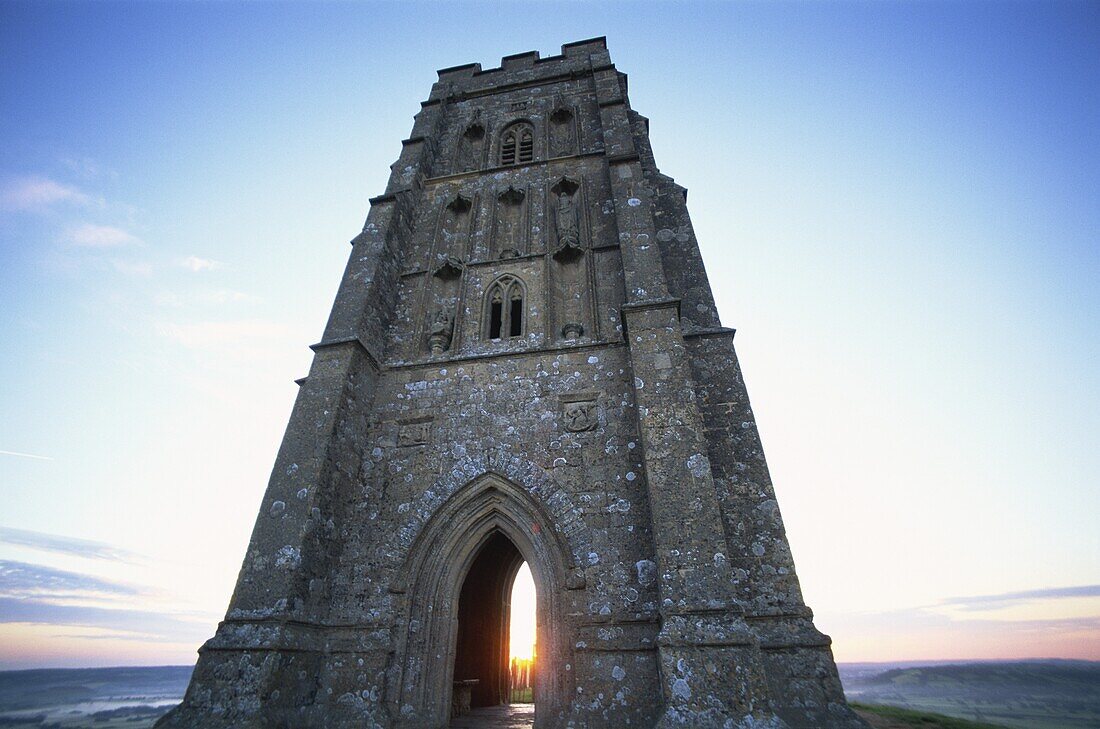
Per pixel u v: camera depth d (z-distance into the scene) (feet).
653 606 32.35
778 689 28.99
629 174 52.65
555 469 38.99
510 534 39.01
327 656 34.01
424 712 33.53
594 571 34.32
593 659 31.53
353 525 39.19
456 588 38.11
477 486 39.78
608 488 37.24
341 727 31.53
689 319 46.78
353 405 42.06
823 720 27.58
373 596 36.24
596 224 55.21
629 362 42.98
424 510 39.17
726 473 37.22
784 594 32.19
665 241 52.85
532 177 62.59
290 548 33.40
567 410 41.70
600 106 63.98
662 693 27.35
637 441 38.83
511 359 45.73
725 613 27.81
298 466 36.88
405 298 53.16
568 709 30.58
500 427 42.04
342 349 43.01
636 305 40.65
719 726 24.77
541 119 72.02
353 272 49.98
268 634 29.96
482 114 75.66
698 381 41.86
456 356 46.93
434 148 69.87
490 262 54.34
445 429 42.88
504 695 60.44
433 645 35.76
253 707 27.43
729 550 34.32
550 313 48.52
